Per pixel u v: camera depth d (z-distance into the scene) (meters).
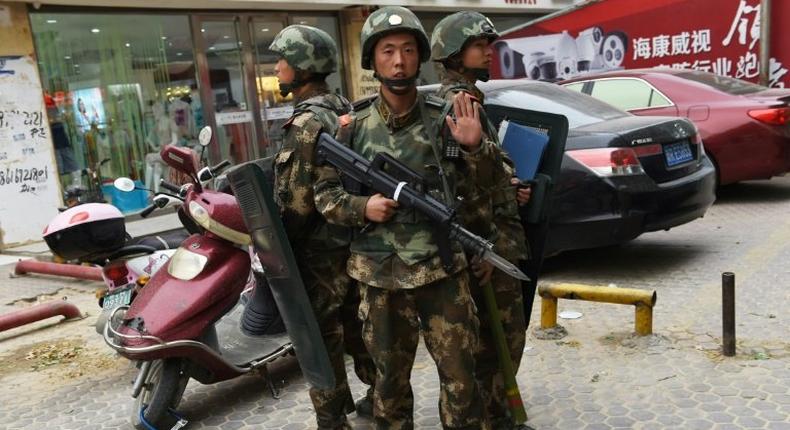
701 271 5.14
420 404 3.38
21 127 8.21
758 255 5.41
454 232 2.17
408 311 2.33
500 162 2.31
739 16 9.95
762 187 8.21
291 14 11.20
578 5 11.45
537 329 4.15
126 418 3.58
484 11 13.43
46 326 5.31
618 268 5.41
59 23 8.69
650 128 5.01
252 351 3.64
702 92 7.44
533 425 3.05
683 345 3.76
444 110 2.27
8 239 8.06
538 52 12.02
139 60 9.56
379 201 2.19
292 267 2.42
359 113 2.37
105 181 9.19
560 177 4.89
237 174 2.45
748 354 3.57
